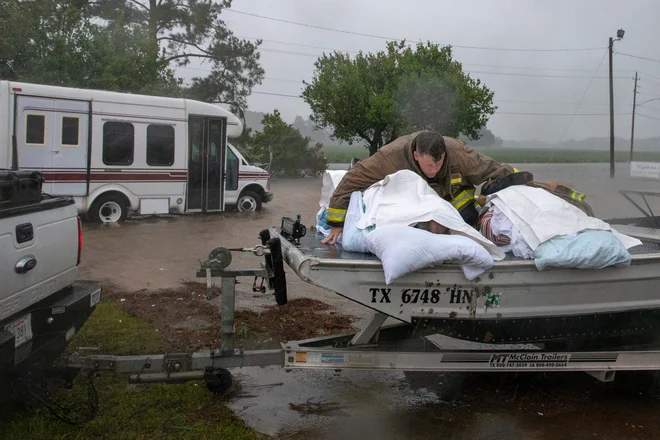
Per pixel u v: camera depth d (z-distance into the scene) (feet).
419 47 78.33
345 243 13.46
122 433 12.41
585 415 14.43
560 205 13.60
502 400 15.15
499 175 15.30
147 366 13.16
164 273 27.35
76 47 68.90
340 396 15.11
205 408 13.80
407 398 15.14
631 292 13.92
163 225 42.01
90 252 31.68
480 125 78.95
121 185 42.70
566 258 12.58
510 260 12.91
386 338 15.01
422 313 12.69
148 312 20.75
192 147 46.16
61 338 13.48
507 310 13.05
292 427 13.38
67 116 39.68
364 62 79.36
